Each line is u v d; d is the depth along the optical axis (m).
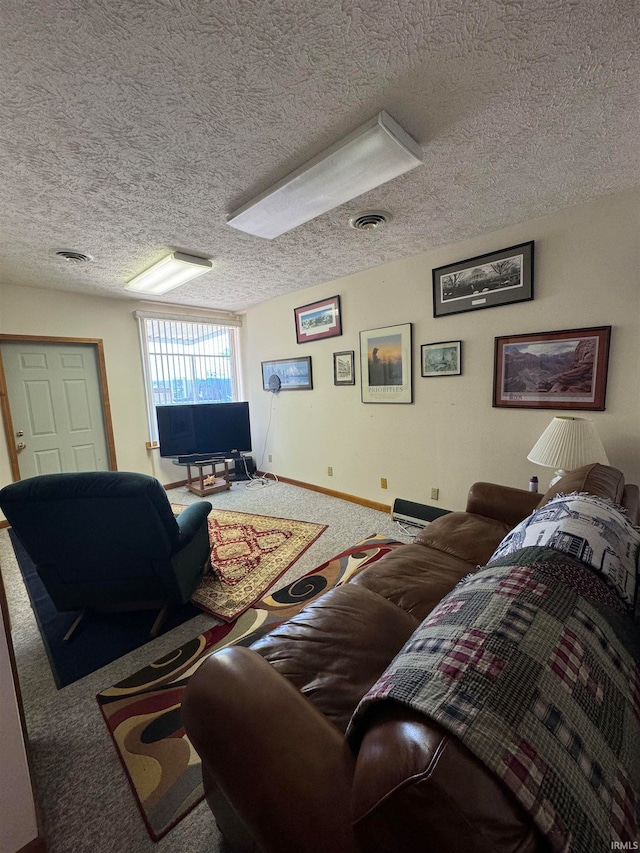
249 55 1.05
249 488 4.39
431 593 1.37
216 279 3.40
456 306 2.73
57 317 3.61
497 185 1.88
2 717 0.90
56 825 1.04
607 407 2.15
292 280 3.54
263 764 0.65
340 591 1.36
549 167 1.73
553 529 1.03
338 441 3.85
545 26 1.01
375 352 3.33
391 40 1.03
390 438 3.36
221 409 4.32
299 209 1.93
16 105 1.20
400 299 3.08
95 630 1.92
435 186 1.87
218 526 3.25
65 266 2.85
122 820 1.05
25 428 3.49
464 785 0.41
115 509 1.56
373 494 3.59
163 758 1.22
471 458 2.82
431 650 0.61
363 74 1.14
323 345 3.81
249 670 0.82
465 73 1.16
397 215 2.19
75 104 1.21
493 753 0.43
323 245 2.62
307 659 1.03
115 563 1.73
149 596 1.88
